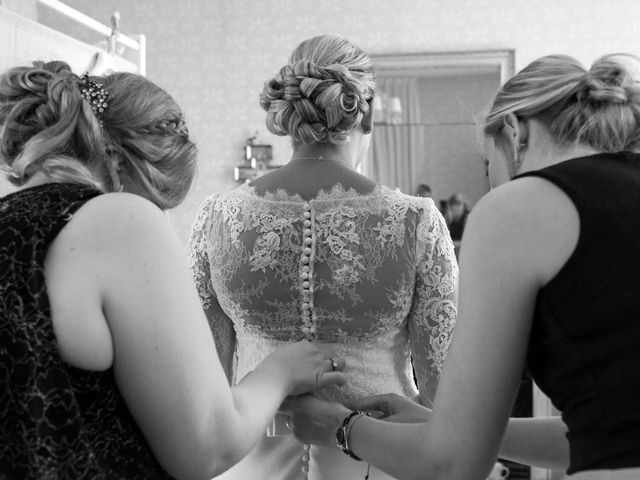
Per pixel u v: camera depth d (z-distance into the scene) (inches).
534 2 202.2
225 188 211.2
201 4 211.5
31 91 47.2
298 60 66.5
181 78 211.9
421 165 201.0
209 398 45.1
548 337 43.9
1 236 41.9
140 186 48.8
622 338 41.5
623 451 40.3
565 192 44.0
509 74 202.2
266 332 66.1
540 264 43.9
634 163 46.4
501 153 51.7
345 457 66.2
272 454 67.9
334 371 63.6
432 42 204.5
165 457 45.0
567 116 47.9
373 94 67.3
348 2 207.3
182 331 43.7
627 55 48.6
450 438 47.2
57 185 44.4
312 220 64.2
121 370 43.0
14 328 40.4
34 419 39.7
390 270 64.1
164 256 43.9
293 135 65.6
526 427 58.9
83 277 41.7
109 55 106.5
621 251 42.5
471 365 45.9
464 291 46.7
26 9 121.8
